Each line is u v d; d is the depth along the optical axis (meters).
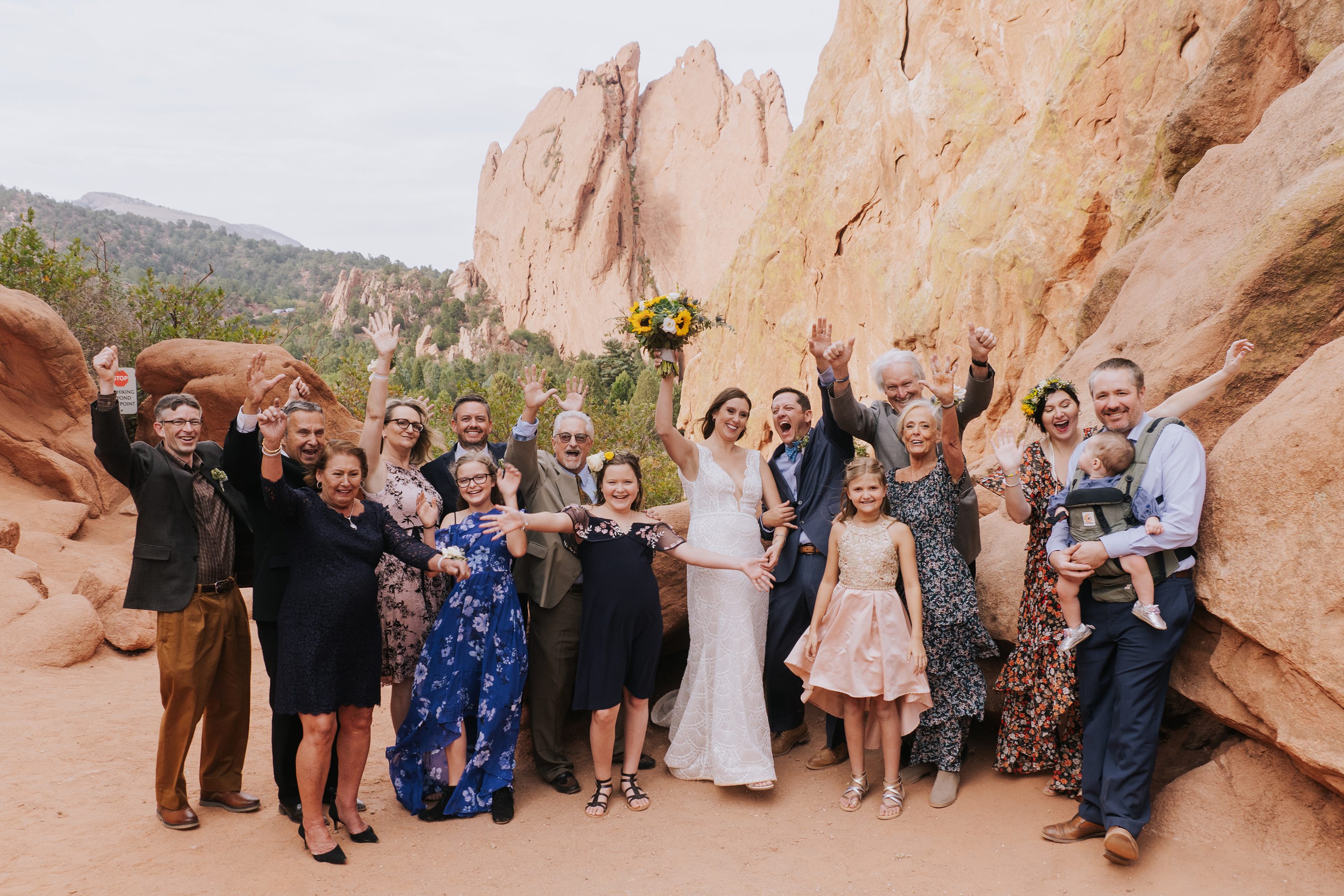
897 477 4.59
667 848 3.91
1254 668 3.40
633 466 4.47
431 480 4.97
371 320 4.64
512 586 4.40
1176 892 3.26
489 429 5.09
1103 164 18.94
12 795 4.36
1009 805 4.14
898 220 37.78
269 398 11.88
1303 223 4.07
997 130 31.73
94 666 7.40
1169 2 17.27
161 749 4.02
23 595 7.66
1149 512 3.55
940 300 25.98
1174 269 5.67
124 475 3.98
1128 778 3.46
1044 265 19.91
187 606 4.04
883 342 37.41
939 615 4.29
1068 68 19.78
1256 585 3.32
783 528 4.90
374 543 3.95
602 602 4.35
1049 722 4.05
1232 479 3.52
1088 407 5.53
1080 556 3.64
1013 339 21.03
